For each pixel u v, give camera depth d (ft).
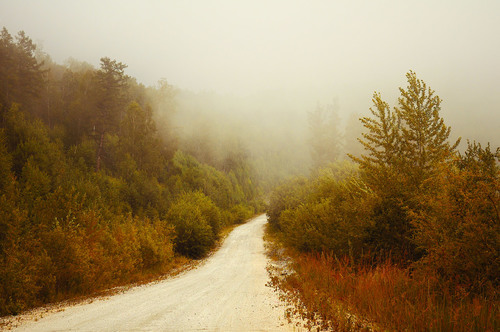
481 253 16.10
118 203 110.11
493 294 15.38
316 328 16.51
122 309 23.91
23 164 101.55
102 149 176.96
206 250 84.69
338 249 35.09
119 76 185.47
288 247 75.00
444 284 17.30
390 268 23.57
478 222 16.63
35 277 29.53
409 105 29.63
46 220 44.86
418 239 21.52
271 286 34.01
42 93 214.90
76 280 35.37
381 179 28.73
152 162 188.65
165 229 70.44
